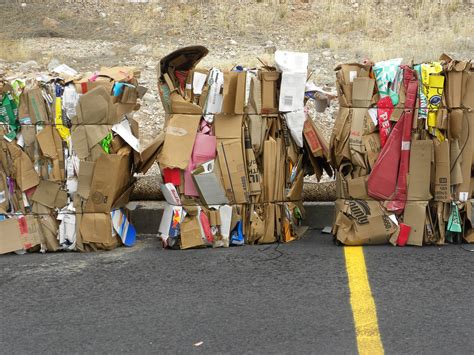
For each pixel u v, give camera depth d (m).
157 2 18.34
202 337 4.18
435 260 5.35
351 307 4.55
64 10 17.66
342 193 5.73
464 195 5.61
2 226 5.70
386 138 5.55
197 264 5.39
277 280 5.03
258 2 18.28
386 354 3.94
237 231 5.80
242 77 5.54
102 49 14.65
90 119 5.56
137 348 4.08
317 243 5.84
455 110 5.49
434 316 4.39
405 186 5.59
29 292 4.95
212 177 5.63
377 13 17.41
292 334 4.20
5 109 5.60
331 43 14.58
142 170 5.91
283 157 5.79
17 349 4.11
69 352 4.05
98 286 5.02
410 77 5.50
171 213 5.74
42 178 5.69
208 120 5.66
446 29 15.58
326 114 9.57
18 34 15.90
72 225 5.72
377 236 5.68
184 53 5.55
